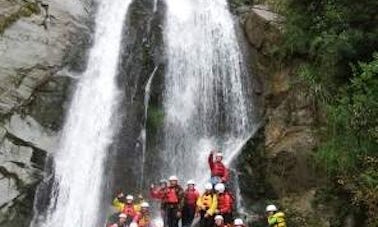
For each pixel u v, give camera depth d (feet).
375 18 56.85
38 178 58.23
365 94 54.60
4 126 58.49
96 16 73.05
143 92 67.92
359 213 51.96
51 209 58.08
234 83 70.33
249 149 63.00
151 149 64.54
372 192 49.57
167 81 69.62
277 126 62.69
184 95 69.77
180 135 66.59
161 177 63.16
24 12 65.21
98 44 70.74
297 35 64.28
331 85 59.26
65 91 64.54
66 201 59.21
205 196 50.24
